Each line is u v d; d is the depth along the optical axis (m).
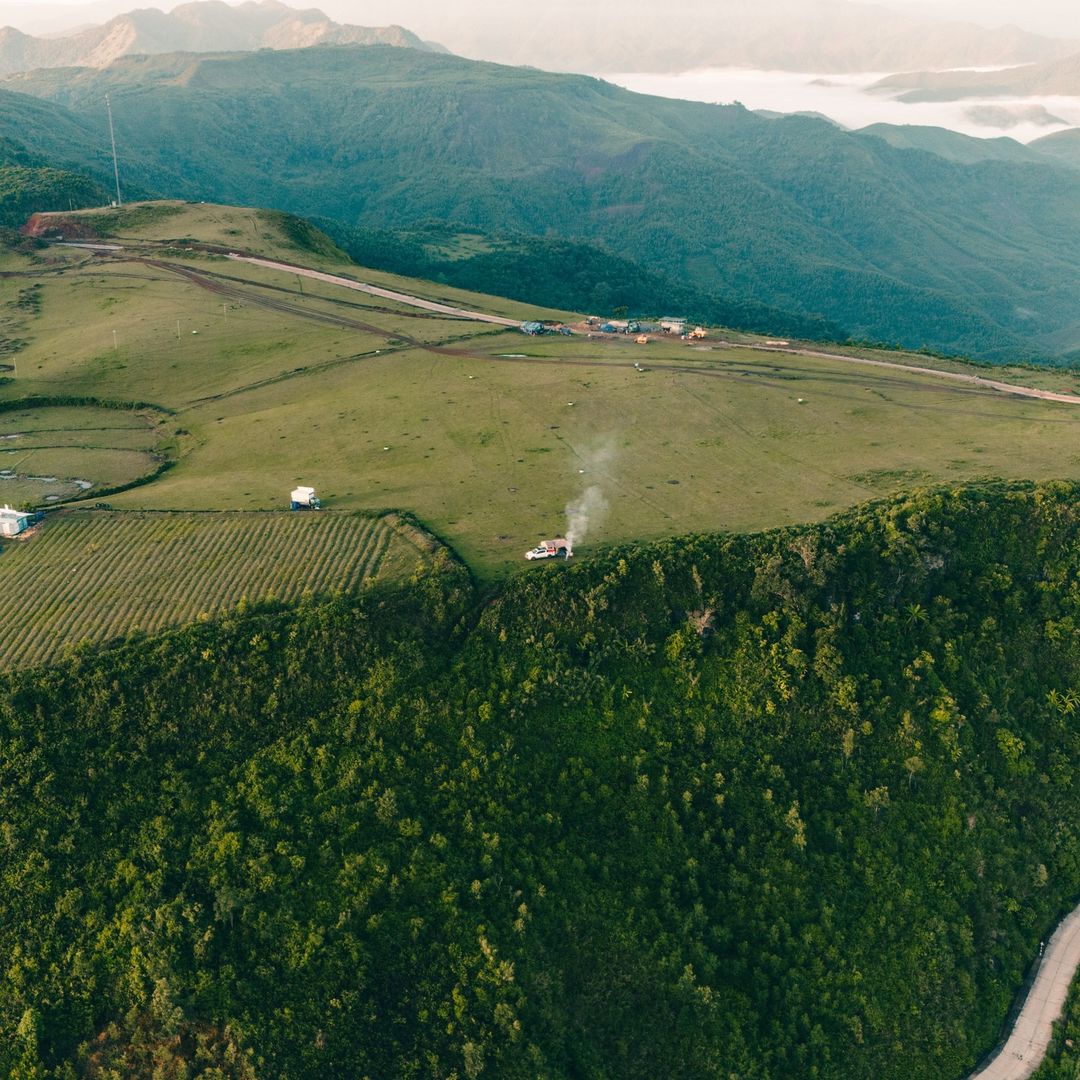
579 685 111.38
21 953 89.88
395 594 116.06
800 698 114.44
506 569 122.94
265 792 98.88
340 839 95.69
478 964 90.50
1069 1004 103.06
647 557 122.31
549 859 98.69
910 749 114.12
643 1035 92.81
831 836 107.25
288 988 87.62
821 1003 98.06
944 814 111.31
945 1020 99.94
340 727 104.44
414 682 108.44
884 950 102.06
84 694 103.94
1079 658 127.00
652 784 106.06
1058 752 120.38
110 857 94.69
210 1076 83.19
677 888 100.69
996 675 123.75
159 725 103.50
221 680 106.25
